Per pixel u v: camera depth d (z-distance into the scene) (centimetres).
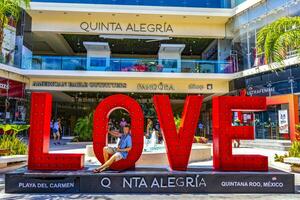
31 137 626
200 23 2155
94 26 2089
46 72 1866
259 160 631
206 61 1991
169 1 2056
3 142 968
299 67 1540
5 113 1769
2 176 764
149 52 2666
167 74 1939
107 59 1922
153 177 584
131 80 2033
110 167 631
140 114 649
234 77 1984
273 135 1664
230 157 627
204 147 1168
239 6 1977
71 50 2567
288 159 844
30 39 2111
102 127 648
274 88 1702
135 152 638
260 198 542
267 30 857
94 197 542
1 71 1712
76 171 611
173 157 625
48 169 623
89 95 2428
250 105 637
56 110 2680
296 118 1428
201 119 2745
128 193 575
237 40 2042
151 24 2127
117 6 1989
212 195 563
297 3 1553
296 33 810
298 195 568
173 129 632
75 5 1967
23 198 533
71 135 2650
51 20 2058
